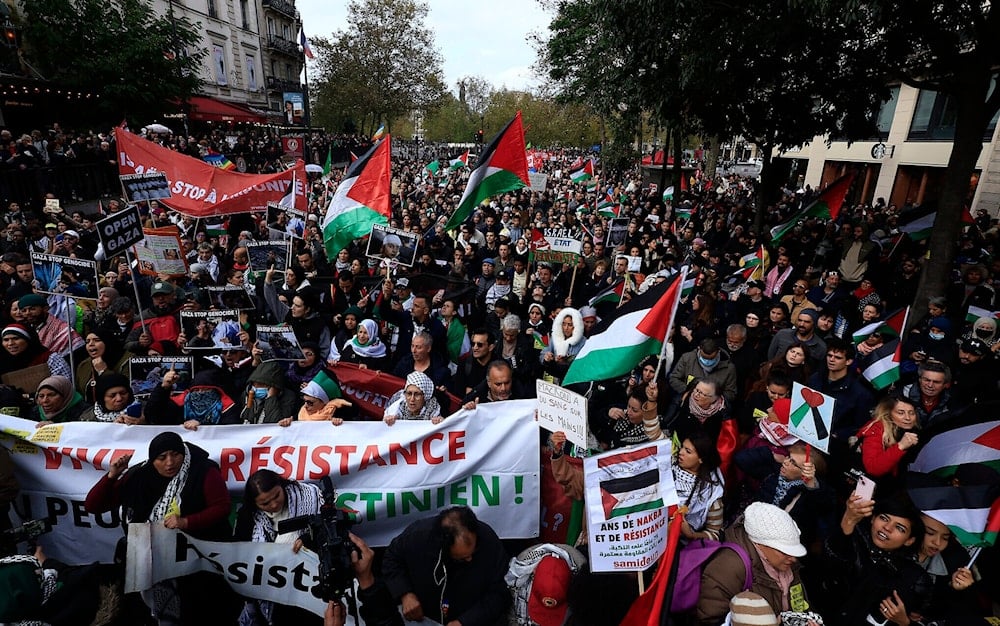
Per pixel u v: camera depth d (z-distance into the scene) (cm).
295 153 2770
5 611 257
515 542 438
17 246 930
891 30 750
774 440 389
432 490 420
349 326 636
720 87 908
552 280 924
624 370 411
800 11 709
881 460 386
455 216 818
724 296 819
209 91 3494
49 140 1498
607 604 286
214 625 366
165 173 1004
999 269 944
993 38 700
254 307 657
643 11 833
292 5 4559
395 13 4428
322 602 333
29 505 401
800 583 305
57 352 632
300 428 416
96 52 1964
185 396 464
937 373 461
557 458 379
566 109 4662
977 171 1747
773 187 2517
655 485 303
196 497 343
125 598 370
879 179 2378
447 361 664
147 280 848
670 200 2011
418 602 306
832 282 798
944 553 303
